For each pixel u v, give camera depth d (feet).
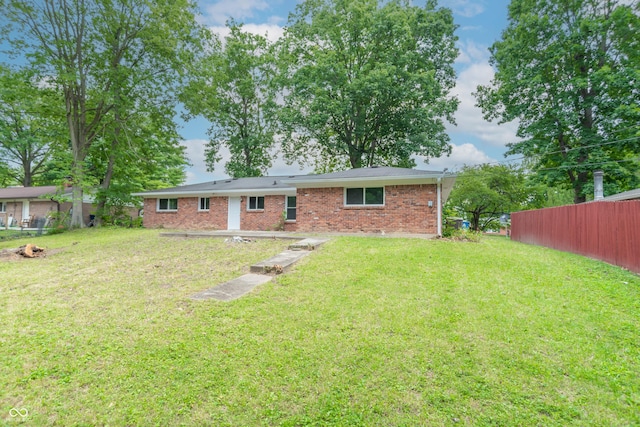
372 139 84.12
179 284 20.30
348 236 38.37
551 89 64.59
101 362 11.14
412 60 74.38
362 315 14.75
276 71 96.22
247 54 94.58
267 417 8.62
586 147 60.70
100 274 23.35
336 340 12.48
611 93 60.13
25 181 95.96
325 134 84.99
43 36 53.62
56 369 10.73
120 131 64.39
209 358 11.30
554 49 62.08
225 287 19.19
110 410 8.87
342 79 74.84
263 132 97.86
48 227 67.15
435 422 8.36
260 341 12.46
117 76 56.29
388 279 19.98
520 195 79.10
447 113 77.00
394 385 9.78
